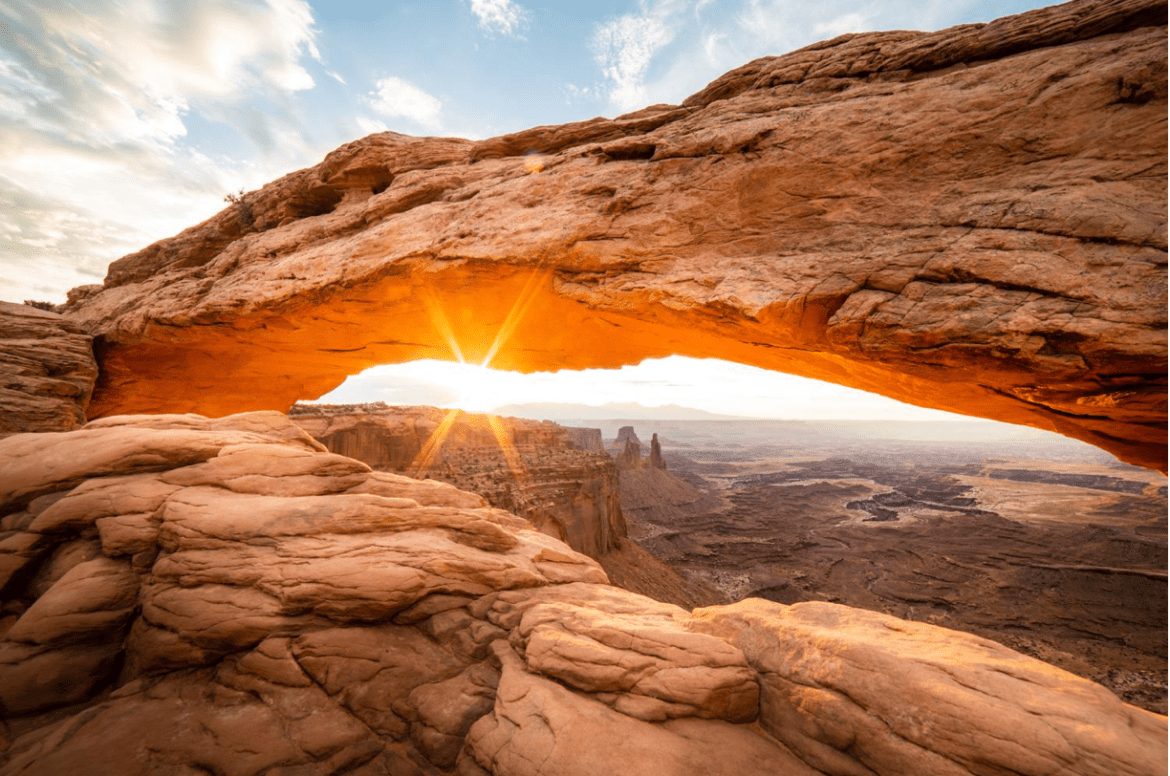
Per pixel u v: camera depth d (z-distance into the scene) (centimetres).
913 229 708
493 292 1160
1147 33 634
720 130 917
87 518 703
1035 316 578
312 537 690
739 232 856
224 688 560
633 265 934
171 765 461
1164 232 543
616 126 1154
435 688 555
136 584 655
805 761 448
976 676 426
